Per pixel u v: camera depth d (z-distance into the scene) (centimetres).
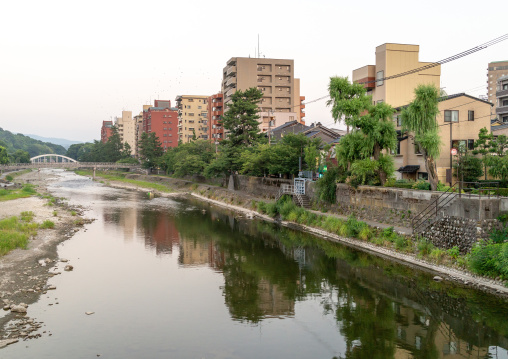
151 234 3988
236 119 6744
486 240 2316
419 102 3077
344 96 3722
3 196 6631
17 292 2177
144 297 2230
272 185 5553
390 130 3469
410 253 2791
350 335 1792
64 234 3844
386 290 2341
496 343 1709
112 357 1557
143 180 11312
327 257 3070
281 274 2680
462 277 2328
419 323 1911
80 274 2611
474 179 3331
